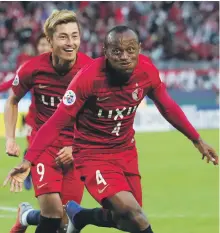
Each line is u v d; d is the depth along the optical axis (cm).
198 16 7188
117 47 1175
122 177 1263
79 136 1288
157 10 7175
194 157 3503
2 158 3484
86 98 1231
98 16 6975
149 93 1315
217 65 5906
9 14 6712
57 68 1389
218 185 2667
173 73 5716
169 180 2789
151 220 1991
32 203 2248
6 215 2047
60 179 1405
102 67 1223
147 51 6788
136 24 7031
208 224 1925
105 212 1366
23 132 4291
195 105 5162
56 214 1380
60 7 6969
